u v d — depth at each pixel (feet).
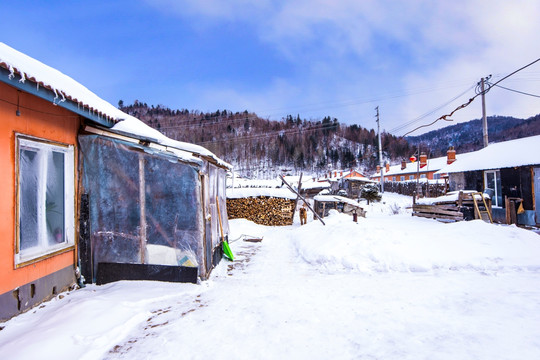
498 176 48.78
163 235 18.42
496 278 18.06
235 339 10.78
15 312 12.21
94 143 17.53
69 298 14.67
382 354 9.32
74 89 15.29
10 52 13.03
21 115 12.87
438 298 14.55
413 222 41.65
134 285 16.67
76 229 16.83
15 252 12.23
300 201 98.27
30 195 13.50
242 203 60.95
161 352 10.02
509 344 9.61
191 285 17.40
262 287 18.04
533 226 41.70
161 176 18.67
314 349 9.85
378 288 16.90
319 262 24.79
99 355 9.82
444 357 8.95
